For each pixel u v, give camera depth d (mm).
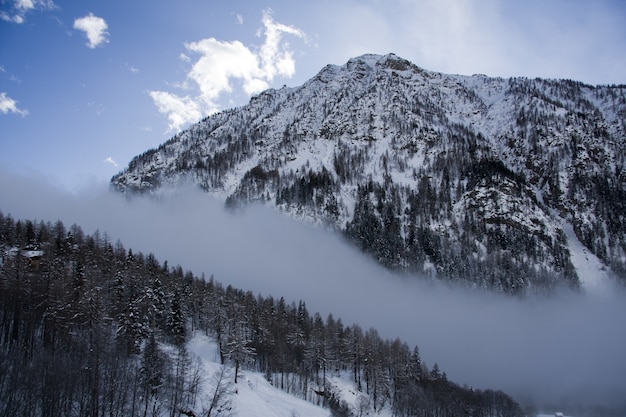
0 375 60031
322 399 111688
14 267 95500
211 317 128375
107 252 144500
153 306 100500
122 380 67312
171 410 70375
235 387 91250
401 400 124750
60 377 61469
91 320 83438
